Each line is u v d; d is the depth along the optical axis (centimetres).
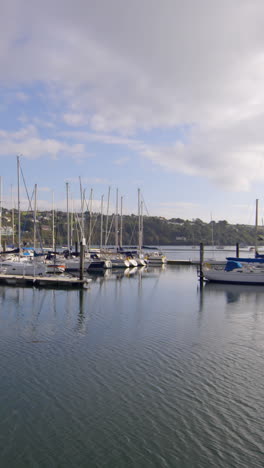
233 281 5306
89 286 4938
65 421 1402
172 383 1730
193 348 2227
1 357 2044
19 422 1392
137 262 8569
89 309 3372
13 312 3219
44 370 1864
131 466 1162
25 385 1691
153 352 2142
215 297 4172
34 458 1197
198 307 3541
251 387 1702
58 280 4828
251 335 2528
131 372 1848
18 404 1520
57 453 1222
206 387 1694
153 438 1303
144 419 1420
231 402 1558
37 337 2428
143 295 4259
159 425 1382
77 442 1278
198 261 9169
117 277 6188
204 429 1360
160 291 4612
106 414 1453
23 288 4634
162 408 1501
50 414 1448
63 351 2147
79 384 1706
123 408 1497
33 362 1970
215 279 5378
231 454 1223
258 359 2056
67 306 3509
